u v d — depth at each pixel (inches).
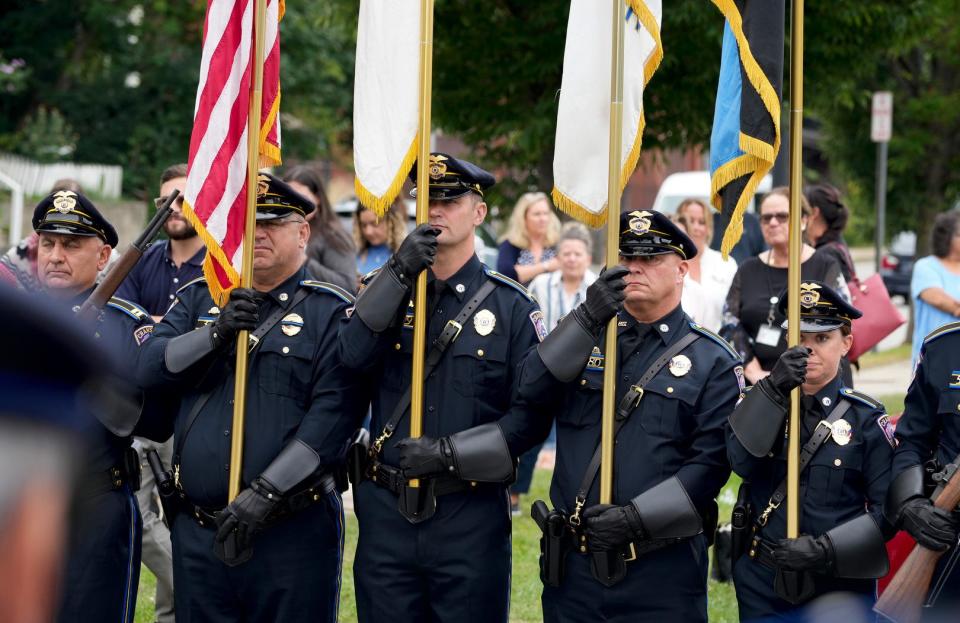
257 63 410.6
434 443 383.9
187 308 434.3
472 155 1310.3
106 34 2433.6
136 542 419.8
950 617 194.5
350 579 619.5
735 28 389.1
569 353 367.2
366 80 425.7
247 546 384.5
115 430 380.2
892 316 612.7
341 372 402.0
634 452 379.6
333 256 647.8
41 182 2126.0
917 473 378.6
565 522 384.5
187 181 409.1
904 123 1759.4
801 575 368.5
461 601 391.2
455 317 404.5
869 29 1160.8
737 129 396.8
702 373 382.3
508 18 1150.3
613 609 377.4
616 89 389.4
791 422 367.9
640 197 2359.7
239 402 392.2
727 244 400.5
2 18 2459.4
